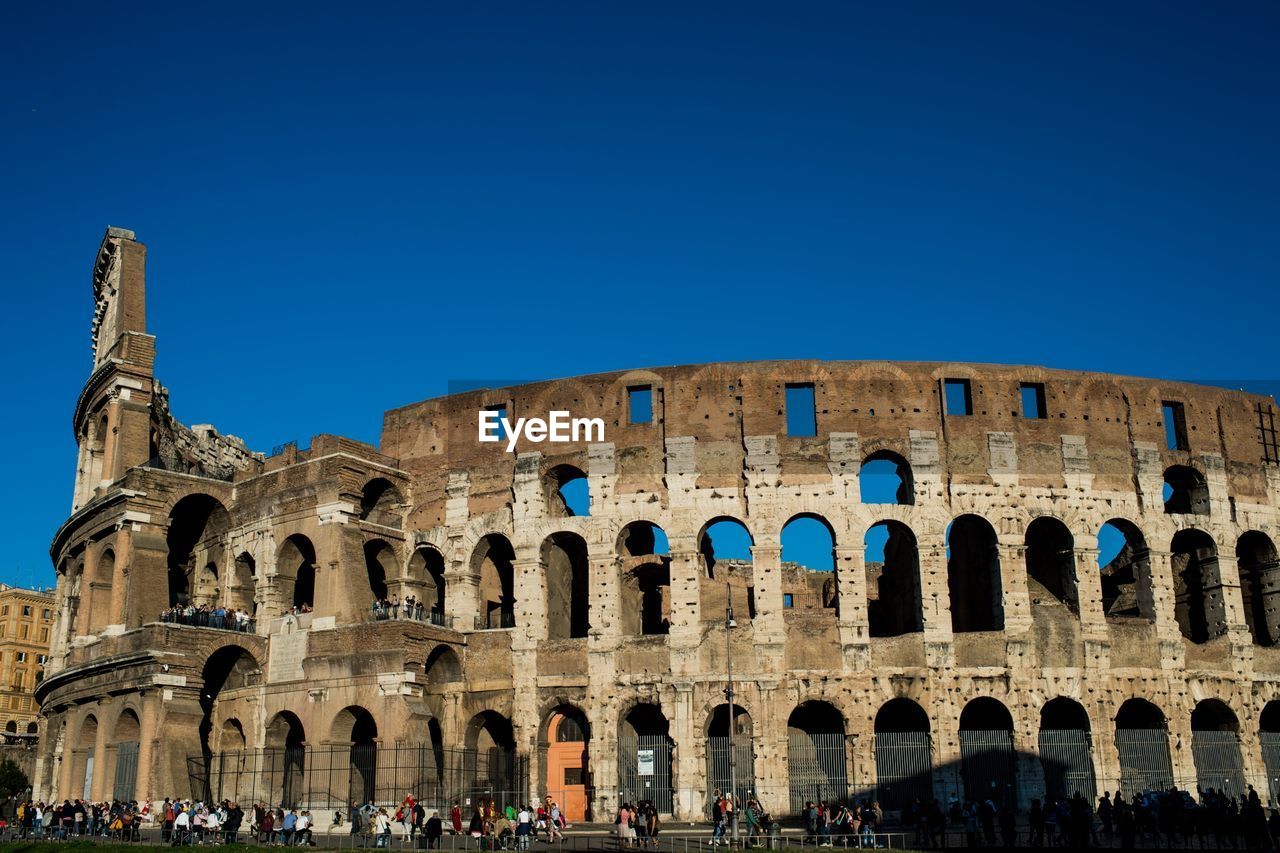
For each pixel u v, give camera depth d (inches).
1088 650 3093.0
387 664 3058.6
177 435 3917.3
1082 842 2335.1
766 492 3184.1
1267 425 3454.7
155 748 3051.2
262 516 3457.2
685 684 3068.4
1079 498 3221.0
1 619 7613.2
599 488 3250.5
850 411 3245.6
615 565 3189.0
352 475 3321.9
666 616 3636.8
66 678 3479.3
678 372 3307.1
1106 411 3314.5
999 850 2289.6
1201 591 3437.5
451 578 3321.9
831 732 3262.8
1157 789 3041.3
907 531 3176.7
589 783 3083.2
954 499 3179.1
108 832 2822.3
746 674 3063.5
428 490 3432.6
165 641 3125.0
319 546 3287.4
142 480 3393.2
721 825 2509.8
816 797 3009.4
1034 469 3225.9
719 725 3230.8
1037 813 2519.7
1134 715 3265.3
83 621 3508.9
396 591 3380.9
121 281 3745.1
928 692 3038.9
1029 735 3014.3
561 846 2556.6
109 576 3523.6
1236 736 3147.1
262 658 3297.2
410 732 2974.9
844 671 3053.6
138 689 3142.2
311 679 3176.7
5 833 3031.5
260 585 3408.0
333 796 3053.6
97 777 3245.6
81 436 4037.9
